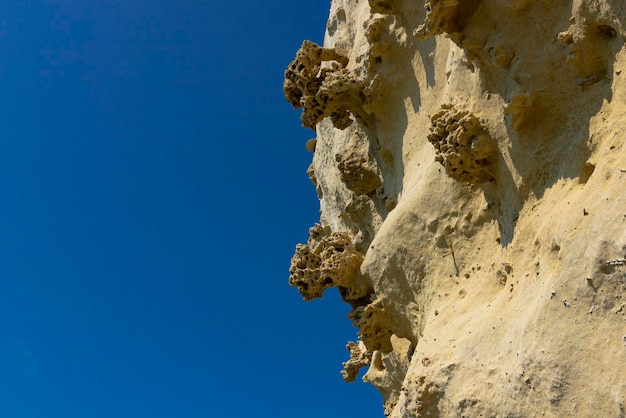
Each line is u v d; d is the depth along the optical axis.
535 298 5.34
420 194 7.88
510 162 6.14
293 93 10.40
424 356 6.50
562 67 5.65
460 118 6.42
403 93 8.98
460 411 5.64
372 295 9.40
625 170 4.68
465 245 7.19
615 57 5.15
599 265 4.52
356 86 9.42
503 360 5.46
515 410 5.07
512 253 6.09
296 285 10.20
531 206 5.94
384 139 9.48
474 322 6.24
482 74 6.41
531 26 5.84
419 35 6.66
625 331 4.28
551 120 5.77
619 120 5.02
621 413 4.18
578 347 4.59
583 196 5.08
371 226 10.41
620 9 4.95
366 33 9.12
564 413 4.60
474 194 7.13
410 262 8.01
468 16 6.34
